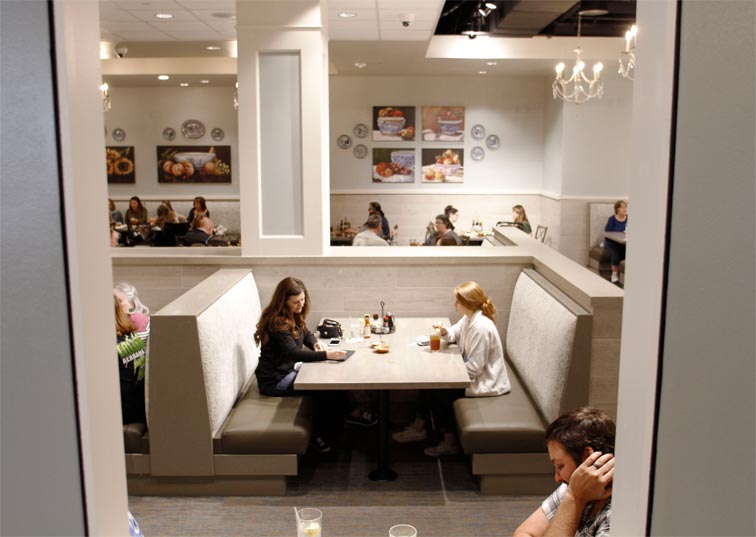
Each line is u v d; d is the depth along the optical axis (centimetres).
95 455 118
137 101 1283
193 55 1022
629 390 121
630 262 121
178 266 539
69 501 109
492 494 407
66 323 108
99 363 120
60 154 107
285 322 434
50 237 104
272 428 400
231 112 1285
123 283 470
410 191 1255
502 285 545
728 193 92
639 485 116
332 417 511
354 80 1229
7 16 93
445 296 544
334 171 1253
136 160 1298
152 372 391
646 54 115
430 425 496
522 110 1237
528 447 402
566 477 215
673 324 107
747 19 87
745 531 88
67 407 108
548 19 800
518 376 487
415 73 1186
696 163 100
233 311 454
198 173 1299
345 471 438
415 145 1245
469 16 923
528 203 1258
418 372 401
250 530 371
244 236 534
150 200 1303
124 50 924
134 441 400
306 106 518
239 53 513
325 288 541
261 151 527
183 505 398
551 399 402
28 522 97
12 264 94
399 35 813
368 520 380
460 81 1228
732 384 91
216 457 402
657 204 111
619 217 1068
